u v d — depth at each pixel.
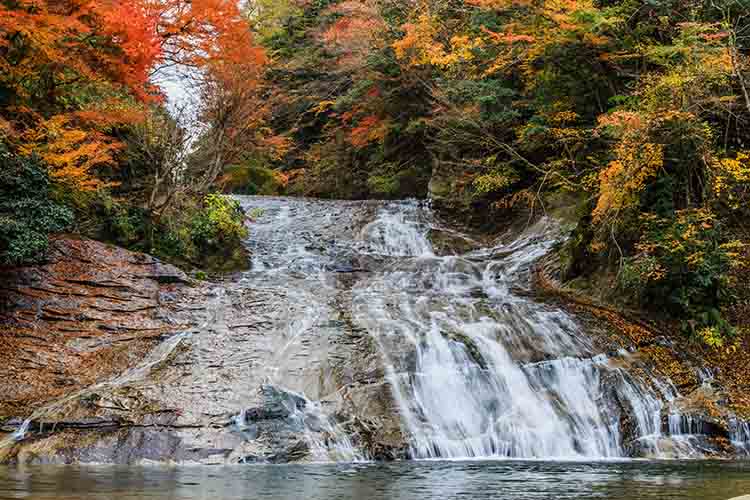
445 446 9.30
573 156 18.98
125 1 13.28
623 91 17.62
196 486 6.03
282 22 33.84
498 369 11.01
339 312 12.86
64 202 13.99
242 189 31.67
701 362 12.72
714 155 14.48
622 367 11.69
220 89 16.39
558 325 12.84
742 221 15.22
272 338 11.58
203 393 9.48
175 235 16.00
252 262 17.48
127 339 11.46
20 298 11.67
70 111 15.22
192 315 12.62
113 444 8.20
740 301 14.21
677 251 13.64
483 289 16.02
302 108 32.66
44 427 8.48
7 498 5.20
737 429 10.45
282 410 9.18
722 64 13.34
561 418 10.31
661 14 16.19
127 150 16.52
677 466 8.28
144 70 14.12
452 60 20.25
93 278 12.79
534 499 5.38
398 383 10.28
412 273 17.25
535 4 18.16
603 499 5.39
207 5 14.09
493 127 21.09
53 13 12.76
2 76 13.57
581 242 15.98
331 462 8.38
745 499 5.05
